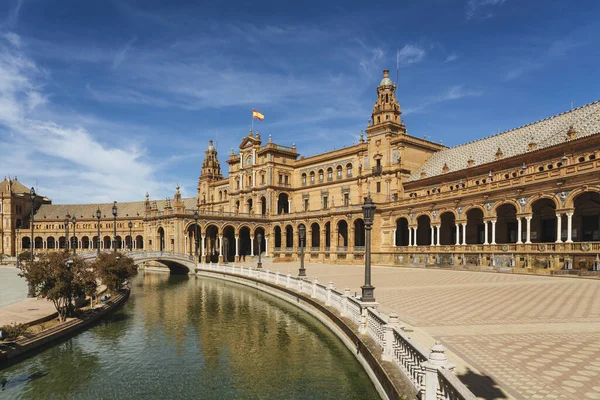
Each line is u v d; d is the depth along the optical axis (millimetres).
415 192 67688
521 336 14820
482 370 11086
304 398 14352
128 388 15914
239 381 16297
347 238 77688
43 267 23453
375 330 15984
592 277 33906
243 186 96500
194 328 25344
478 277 38344
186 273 70312
